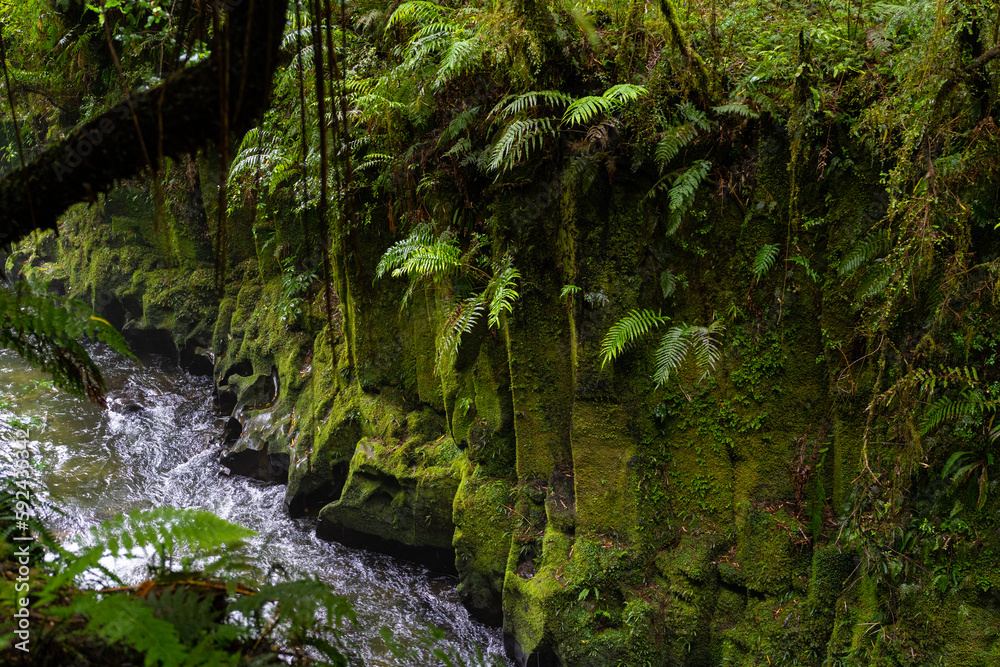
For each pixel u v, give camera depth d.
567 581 4.36
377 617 4.86
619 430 4.41
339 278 5.72
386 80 4.69
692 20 4.11
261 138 5.15
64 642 0.98
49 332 1.40
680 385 4.26
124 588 1.14
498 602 4.87
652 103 3.94
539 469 4.75
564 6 4.00
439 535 5.32
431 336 5.39
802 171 3.88
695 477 4.30
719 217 4.06
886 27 3.74
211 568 1.18
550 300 4.54
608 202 4.21
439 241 4.66
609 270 4.25
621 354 4.31
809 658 3.94
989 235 3.42
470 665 4.37
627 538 4.39
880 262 3.67
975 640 3.46
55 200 1.17
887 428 3.77
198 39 1.32
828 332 3.96
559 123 4.11
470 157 4.52
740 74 3.93
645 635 4.22
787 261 3.96
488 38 4.17
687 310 4.21
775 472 4.16
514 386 4.69
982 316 3.43
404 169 4.95
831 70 3.79
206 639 0.98
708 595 4.23
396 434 5.64
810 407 4.07
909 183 3.53
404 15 4.50
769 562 4.11
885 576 3.72
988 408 3.45
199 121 1.15
